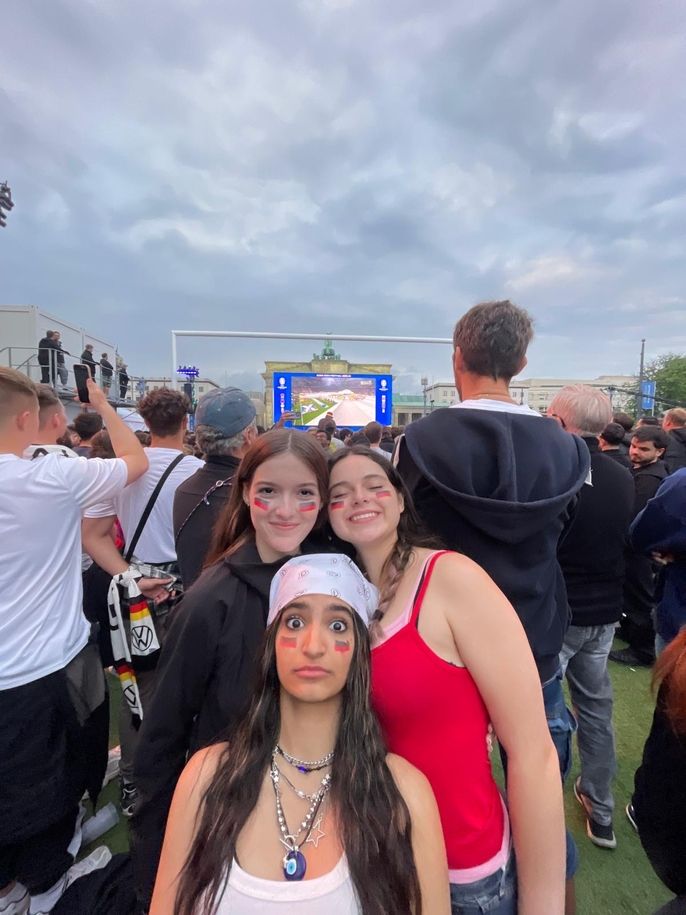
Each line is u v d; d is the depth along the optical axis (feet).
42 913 6.06
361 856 2.91
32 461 6.19
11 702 5.68
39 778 5.78
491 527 4.51
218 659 4.18
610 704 7.47
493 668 3.56
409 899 2.93
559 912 3.55
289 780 3.22
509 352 5.31
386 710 3.64
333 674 3.16
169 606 7.71
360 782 3.10
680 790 3.47
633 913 6.49
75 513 6.39
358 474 4.16
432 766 3.63
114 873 5.72
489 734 3.89
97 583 8.30
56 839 6.18
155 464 8.22
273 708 3.38
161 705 4.34
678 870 3.57
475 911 3.63
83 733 6.56
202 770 3.44
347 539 4.20
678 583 7.38
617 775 8.98
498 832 3.81
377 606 3.80
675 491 7.05
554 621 5.03
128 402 50.34
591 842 7.52
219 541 4.73
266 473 4.14
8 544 5.70
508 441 4.70
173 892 3.20
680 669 3.38
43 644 5.91
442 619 3.67
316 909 2.84
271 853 3.04
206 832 3.09
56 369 44.52
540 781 3.51
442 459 4.81
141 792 4.48
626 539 8.20
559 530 5.14
